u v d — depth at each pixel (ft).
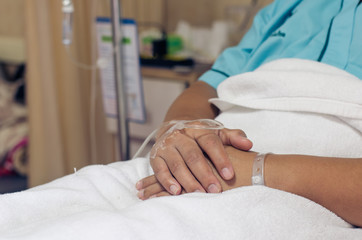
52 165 5.81
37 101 5.64
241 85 2.35
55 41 5.56
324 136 2.02
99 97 6.13
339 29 2.59
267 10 3.30
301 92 2.09
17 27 9.53
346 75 2.19
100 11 5.98
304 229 1.62
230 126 2.33
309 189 1.76
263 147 2.13
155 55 6.49
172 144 2.10
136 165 2.30
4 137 7.54
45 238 1.38
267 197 1.66
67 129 5.86
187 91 2.97
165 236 1.44
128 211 1.56
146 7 7.35
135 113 4.57
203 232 1.50
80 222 1.43
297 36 2.85
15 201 1.75
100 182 2.02
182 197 1.64
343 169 1.74
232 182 1.91
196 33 6.82
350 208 1.71
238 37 6.98
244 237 1.52
